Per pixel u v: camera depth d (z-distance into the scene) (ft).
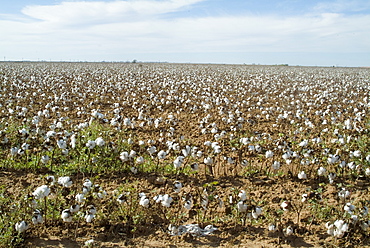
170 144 20.40
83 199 14.05
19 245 12.83
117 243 13.29
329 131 29.96
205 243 13.44
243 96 52.95
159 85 65.10
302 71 140.05
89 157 20.03
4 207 14.99
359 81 87.76
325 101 49.14
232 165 21.71
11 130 25.82
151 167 20.66
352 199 17.19
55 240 13.28
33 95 46.29
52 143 21.66
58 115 29.73
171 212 15.56
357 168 19.63
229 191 17.97
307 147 24.02
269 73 118.93
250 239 13.71
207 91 56.59
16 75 81.00
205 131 25.53
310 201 15.44
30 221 14.23
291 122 32.35
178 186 14.52
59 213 14.70
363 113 36.09
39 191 13.29
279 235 13.89
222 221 14.89
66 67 133.90
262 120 35.45
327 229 14.14
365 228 13.64
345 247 13.09
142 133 28.55
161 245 13.25
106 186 18.22
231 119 31.45
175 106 42.91
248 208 14.90
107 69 123.85
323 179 19.70
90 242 12.78
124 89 58.90
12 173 19.52
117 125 28.07
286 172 20.66
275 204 16.58
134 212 15.03
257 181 19.24
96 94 50.90
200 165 21.54
